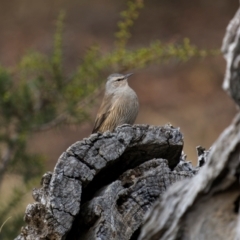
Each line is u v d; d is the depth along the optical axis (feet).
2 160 37.78
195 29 86.58
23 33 84.02
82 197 22.07
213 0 90.12
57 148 65.87
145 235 15.65
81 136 67.87
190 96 75.51
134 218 21.25
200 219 15.30
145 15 88.84
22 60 38.40
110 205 21.08
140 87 77.00
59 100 38.37
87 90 37.93
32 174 37.65
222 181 14.98
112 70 37.86
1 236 34.06
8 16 87.25
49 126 38.22
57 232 20.57
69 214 20.68
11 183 45.57
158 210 15.55
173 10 89.86
